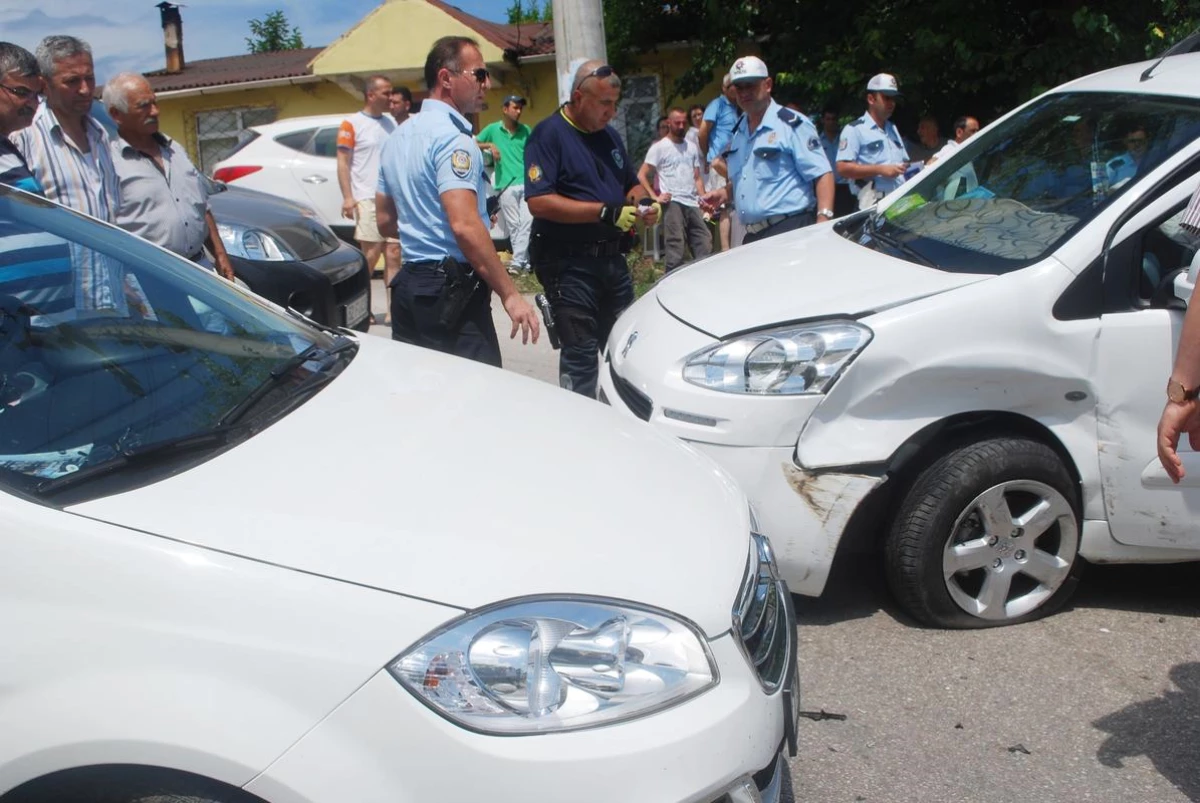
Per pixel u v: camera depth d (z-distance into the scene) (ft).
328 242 23.75
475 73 14.52
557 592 6.73
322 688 6.22
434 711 6.26
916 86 36.58
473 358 15.06
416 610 6.44
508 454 8.12
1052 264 11.67
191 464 7.34
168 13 64.69
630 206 16.07
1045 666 11.68
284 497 7.04
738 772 6.75
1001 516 11.94
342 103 55.16
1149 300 11.66
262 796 6.10
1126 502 11.98
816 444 11.52
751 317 12.17
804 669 11.71
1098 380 11.68
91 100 13.66
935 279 11.99
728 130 27.55
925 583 11.96
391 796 6.18
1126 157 12.57
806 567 11.69
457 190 13.99
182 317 9.50
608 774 6.36
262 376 8.93
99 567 6.41
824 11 40.19
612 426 9.29
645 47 46.24
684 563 7.34
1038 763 10.11
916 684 11.38
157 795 6.26
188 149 57.00
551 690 6.47
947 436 11.94
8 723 6.18
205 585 6.38
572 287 16.62
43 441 7.43
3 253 9.11
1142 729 10.61
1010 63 34.91
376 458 7.70
